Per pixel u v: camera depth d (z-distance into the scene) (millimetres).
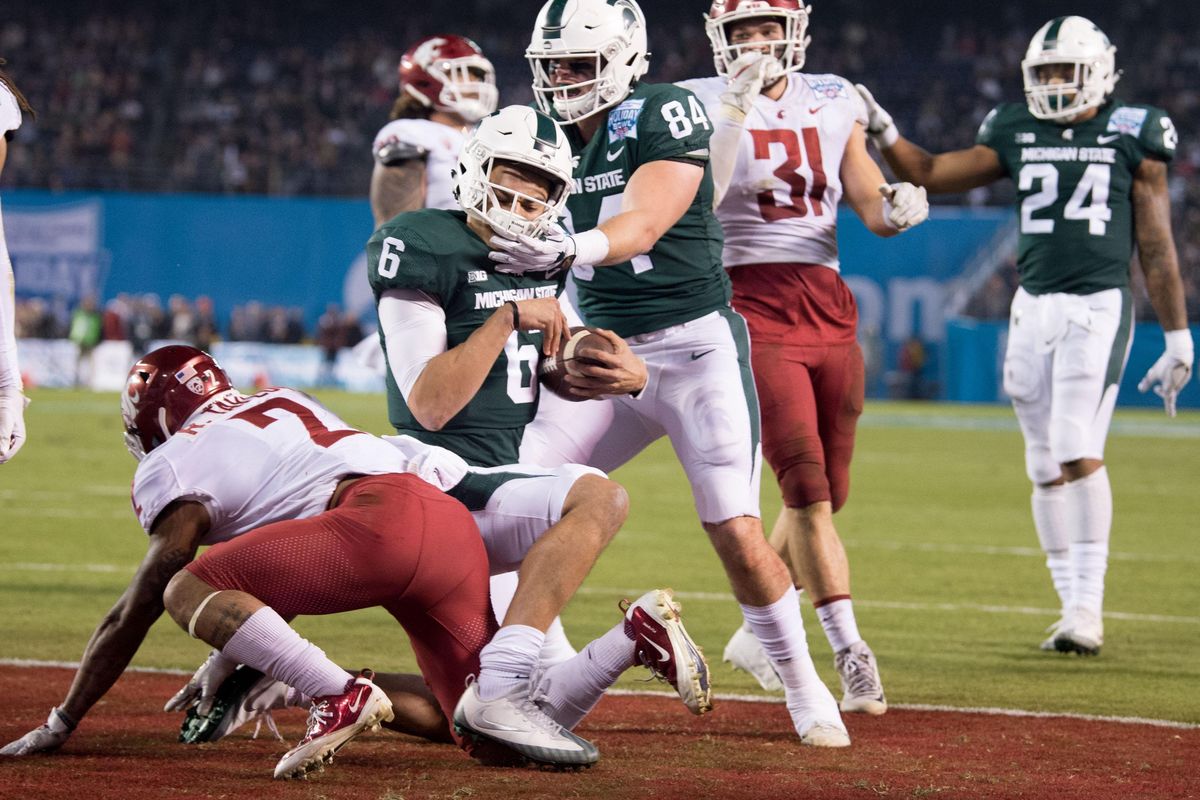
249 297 94312
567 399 15609
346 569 13391
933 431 72312
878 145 23094
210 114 116625
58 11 123000
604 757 14836
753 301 18422
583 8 16188
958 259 91000
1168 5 123250
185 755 14539
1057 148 23562
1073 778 14141
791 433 18094
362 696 13172
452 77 24859
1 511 37438
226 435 14047
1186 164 108125
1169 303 23812
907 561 31938
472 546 14094
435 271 14555
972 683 19938
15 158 109750
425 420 14195
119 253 94875
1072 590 22719
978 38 124875
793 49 18906
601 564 30734
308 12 125938
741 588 16250
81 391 90625
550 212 14750
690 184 16031
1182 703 18672
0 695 17484
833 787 13516
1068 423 22969
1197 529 38156
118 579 27484
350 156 112875
